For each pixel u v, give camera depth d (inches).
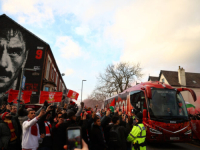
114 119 173.5
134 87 447.5
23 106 241.9
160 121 319.9
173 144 376.8
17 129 192.9
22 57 810.8
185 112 339.6
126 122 206.5
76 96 583.2
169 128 314.5
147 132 323.0
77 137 100.1
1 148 175.5
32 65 808.9
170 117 325.1
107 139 183.6
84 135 168.2
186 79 1453.0
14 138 187.3
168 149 324.5
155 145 362.0
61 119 157.8
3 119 184.7
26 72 795.4
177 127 317.1
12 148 183.8
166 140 310.7
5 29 829.2
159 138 311.0
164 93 351.6
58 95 464.4
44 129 168.1
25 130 154.8
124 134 171.6
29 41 833.5
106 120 184.4
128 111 439.8
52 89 940.6
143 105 354.9
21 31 837.2
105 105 911.7
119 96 570.3
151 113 329.7
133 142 176.1
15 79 785.6
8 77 783.7
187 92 1334.9
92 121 169.6
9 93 403.9
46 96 460.8
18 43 823.7
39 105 539.5
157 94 349.1
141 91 372.8
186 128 322.0
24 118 189.6
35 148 155.5
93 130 159.0
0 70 785.6
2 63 793.6
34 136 156.9
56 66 1242.0
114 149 163.6
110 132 168.7
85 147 97.0
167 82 1400.1
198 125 387.9
